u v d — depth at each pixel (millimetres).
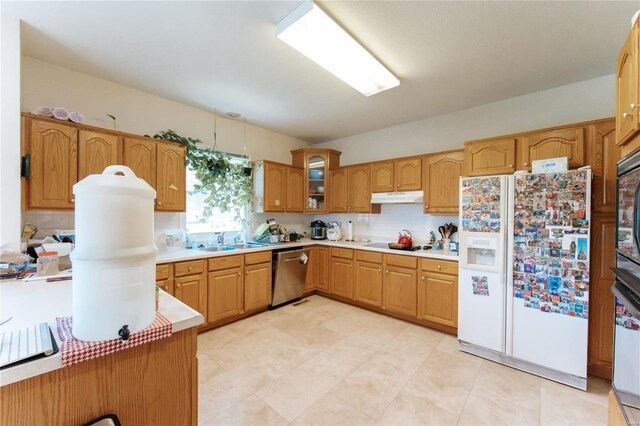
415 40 2008
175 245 3180
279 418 1709
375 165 3828
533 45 2061
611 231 2080
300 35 1877
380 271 3424
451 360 2396
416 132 3771
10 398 725
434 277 2963
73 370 809
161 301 1226
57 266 1833
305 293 4059
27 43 2092
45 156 2074
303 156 4379
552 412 1774
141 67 2434
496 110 3105
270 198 3918
